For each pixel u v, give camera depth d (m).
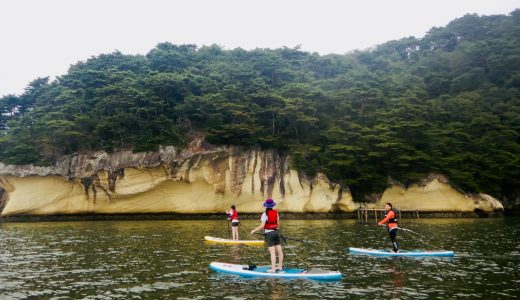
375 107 63.44
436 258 18.78
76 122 53.03
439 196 53.75
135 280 14.05
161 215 53.81
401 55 113.44
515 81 75.50
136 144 52.81
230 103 55.38
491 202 52.44
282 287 12.98
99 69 70.62
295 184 52.97
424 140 57.56
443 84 78.12
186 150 52.69
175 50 80.69
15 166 51.75
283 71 73.38
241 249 22.19
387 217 20.53
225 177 54.50
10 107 71.12
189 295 11.96
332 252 20.95
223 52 84.19
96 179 51.84
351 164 53.00
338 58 94.62
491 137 58.97
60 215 52.50
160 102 55.47
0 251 21.44
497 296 11.80
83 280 14.10
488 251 20.88
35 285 13.38
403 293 12.17
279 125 59.59
